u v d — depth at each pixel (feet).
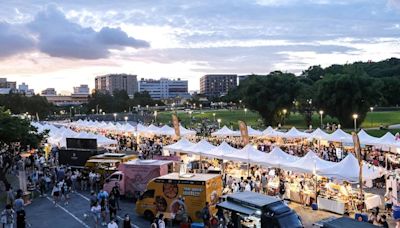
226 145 112.47
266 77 297.33
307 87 294.66
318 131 155.43
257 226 59.67
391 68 545.03
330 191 85.46
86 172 111.14
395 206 75.00
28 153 148.66
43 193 103.86
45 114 538.88
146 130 190.80
